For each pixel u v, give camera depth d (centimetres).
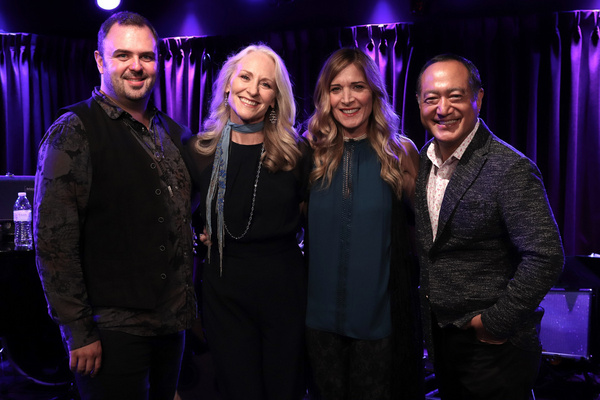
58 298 182
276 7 567
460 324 192
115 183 194
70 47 595
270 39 563
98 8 592
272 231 212
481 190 187
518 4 516
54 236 181
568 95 501
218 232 212
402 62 533
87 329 186
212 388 323
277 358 213
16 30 589
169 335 207
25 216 366
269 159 213
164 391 215
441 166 201
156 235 198
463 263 193
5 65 580
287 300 214
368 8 548
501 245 191
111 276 193
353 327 212
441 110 190
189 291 208
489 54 516
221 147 216
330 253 216
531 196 180
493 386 192
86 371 187
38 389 398
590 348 358
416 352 218
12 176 396
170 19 590
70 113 193
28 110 584
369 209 215
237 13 576
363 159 221
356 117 217
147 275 195
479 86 198
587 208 502
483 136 196
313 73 555
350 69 216
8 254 321
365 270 213
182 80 588
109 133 196
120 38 197
